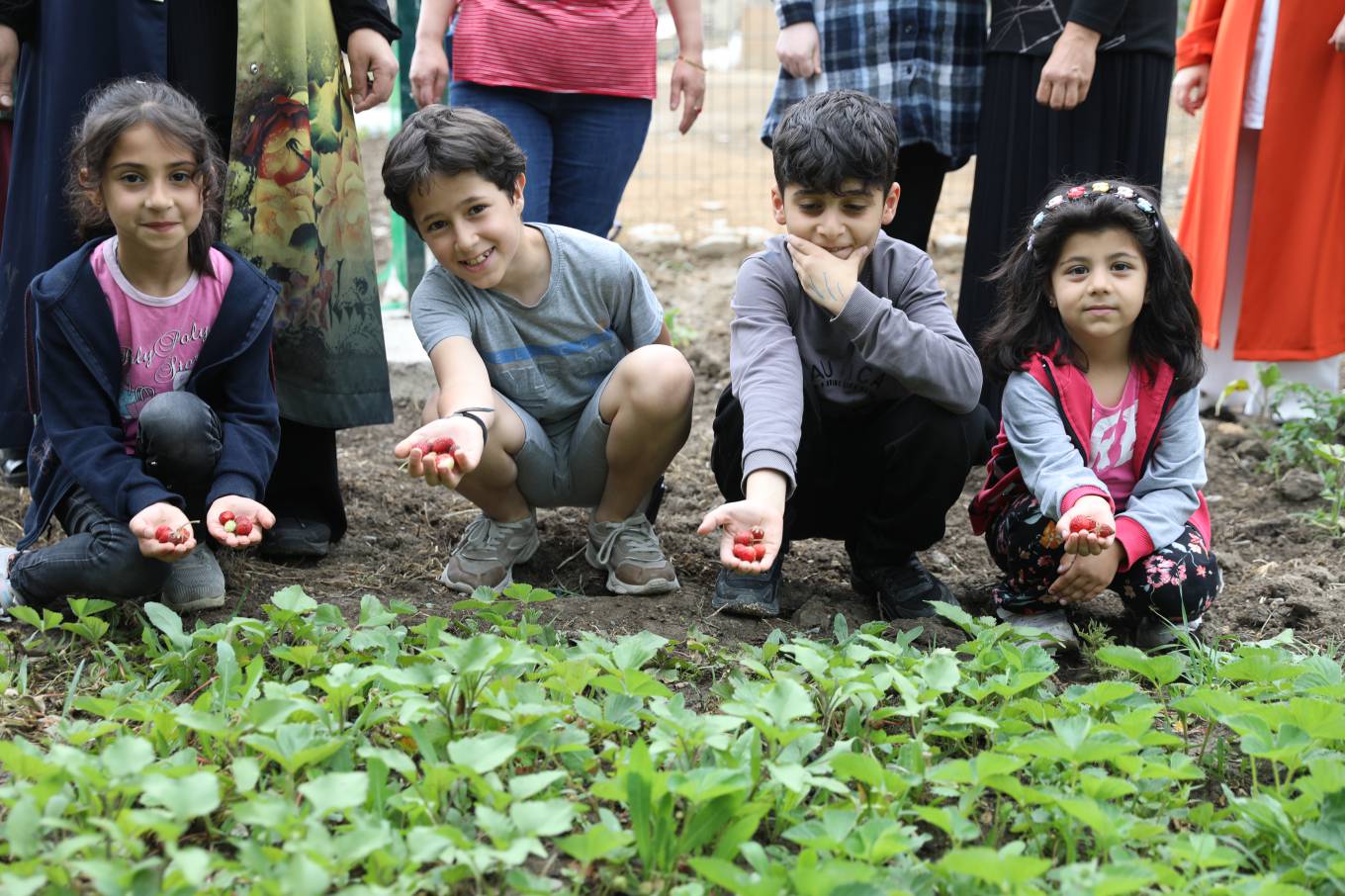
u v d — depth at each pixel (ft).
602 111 14.44
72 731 7.89
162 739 8.13
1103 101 14.32
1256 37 16.69
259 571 11.82
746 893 6.26
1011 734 8.48
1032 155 14.43
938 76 14.61
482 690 8.32
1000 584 11.30
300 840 6.74
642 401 10.89
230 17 11.77
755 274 10.94
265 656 9.86
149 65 11.37
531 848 6.54
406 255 19.94
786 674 9.29
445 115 10.49
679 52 15.74
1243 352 17.15
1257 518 14.56
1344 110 16.52
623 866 7.18
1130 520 10.57
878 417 11.19
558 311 11.21
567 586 12.09
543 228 11.25
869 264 11.09
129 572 10.14
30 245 11.49
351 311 12.06
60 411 10.16
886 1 14.47
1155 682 9.44
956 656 10.16
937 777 7.41
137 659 10.00
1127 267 10.42
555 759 8.24
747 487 9.98
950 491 10.95
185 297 10.38
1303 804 7.45
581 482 11.68
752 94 45.42
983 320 14.90
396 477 15.30
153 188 9.69
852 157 10.07
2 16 11.32
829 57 14.87
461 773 7.25
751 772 7.61
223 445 10.48
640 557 11.56
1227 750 9.02
